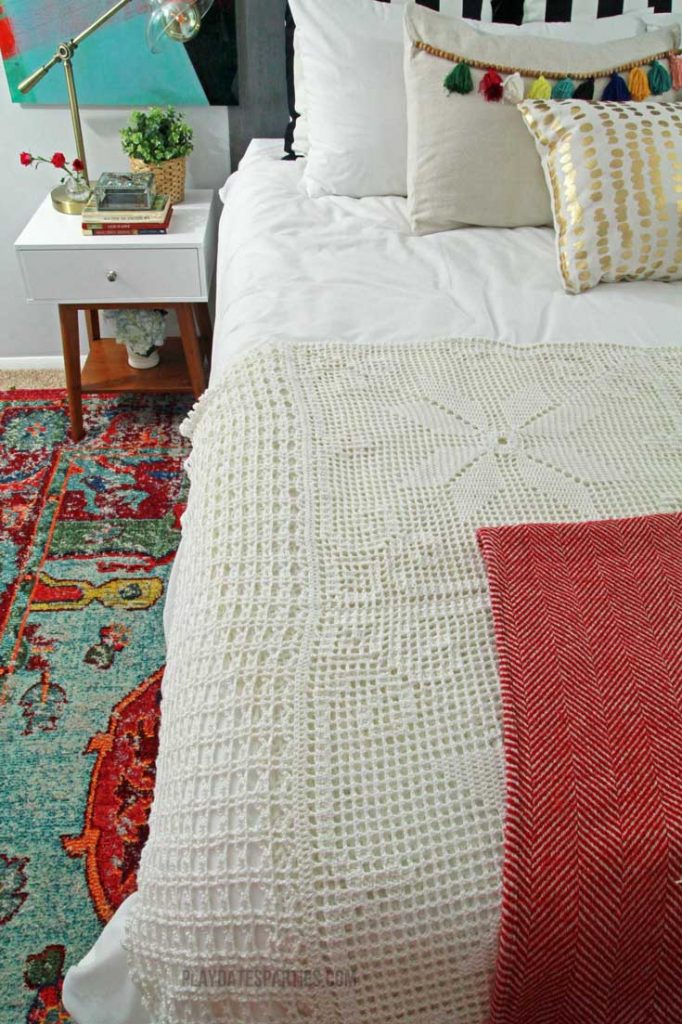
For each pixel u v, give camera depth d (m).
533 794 0.63
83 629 1.61
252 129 2.14
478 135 1.58
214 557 0.86
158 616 1.64
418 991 0.62
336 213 1.72
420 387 1.13
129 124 2.06
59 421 2.20
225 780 0.67
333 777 0.66
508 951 0.59
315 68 1.73
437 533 0.89
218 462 0.99
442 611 0.80
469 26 1.62
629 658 0.73
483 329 1.30
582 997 0.62
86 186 2.00
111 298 1.95
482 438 1.04
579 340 1.28
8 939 1.15
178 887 0.65
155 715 1.45
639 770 0.65
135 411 2.24
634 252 1.44
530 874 0.60
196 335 2.15
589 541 0.85
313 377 1.13
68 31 1.93
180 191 2.07
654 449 1.03
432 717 0.70
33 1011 1.08
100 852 1.25
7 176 2.14
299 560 0.84
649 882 0.60
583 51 1.64
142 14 1.92
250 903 0.62
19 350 2.43
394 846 0.62
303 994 0.62
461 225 1.69
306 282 1.42
